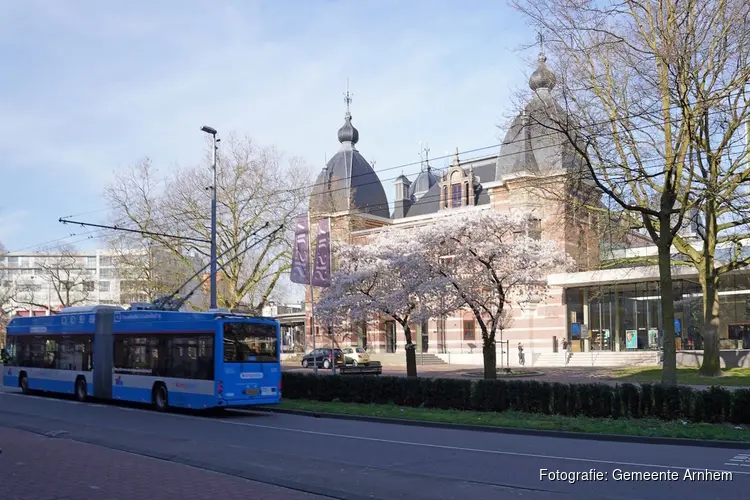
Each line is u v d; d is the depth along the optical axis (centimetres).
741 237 3042
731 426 1602
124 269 4256
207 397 2091
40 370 3008
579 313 4809
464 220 2769
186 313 2239
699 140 2045
